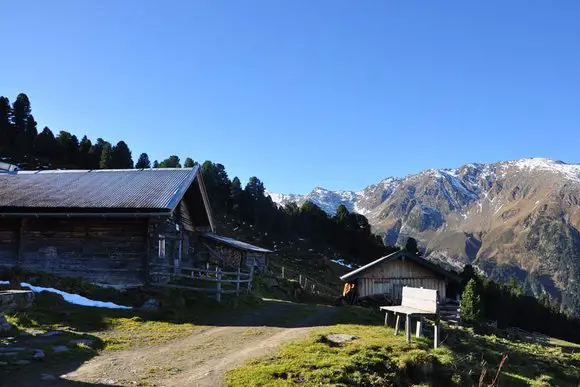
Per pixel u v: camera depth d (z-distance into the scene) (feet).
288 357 38.47
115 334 48.01
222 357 39.96
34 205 73.10
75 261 74.13
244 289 84.17
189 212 98.53
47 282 66.74
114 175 88.94
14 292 49.65
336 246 324.39
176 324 55.06
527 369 55.42
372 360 38.60
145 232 73.46
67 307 56.44
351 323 60.80
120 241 73.82
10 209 73.26
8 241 76.59
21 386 30.14
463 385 39.96
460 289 196.24
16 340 40.60
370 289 111.45
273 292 121.39
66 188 81.51
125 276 72.43
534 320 234.38
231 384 32.01
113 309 59.41
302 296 138.00
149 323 54.44
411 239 353.10
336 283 221.66
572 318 260.42
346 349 41.04
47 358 36.55
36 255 75.20
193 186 91.91
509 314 221.05
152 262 74.13
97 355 39.42
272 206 315.78
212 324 56.70
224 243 115.55
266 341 46.65
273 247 256.93
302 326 57.47
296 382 33.04
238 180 299.17
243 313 66.39
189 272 97.45
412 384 38.17
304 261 246.68
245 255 144.05
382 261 111.45
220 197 288.30
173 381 32.94
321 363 36.55
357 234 338.95
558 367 62.85
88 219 75.20
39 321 48.37
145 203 71.41
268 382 32.42
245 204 290.76
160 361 38.32
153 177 85.66
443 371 41.06
